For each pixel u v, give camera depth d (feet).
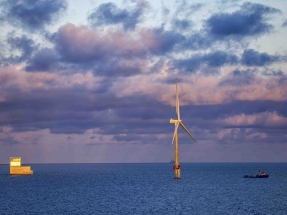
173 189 532.32
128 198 428.97
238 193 475.72
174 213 326.65
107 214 323.78
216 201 398.21
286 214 321.11
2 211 343.05
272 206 363.76
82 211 340.39
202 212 330.54
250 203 383.45
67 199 427.74
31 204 387.75
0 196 461.37
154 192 492.13
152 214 322.34
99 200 414.82
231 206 363.56
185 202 391.24
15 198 440.86
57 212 336.29
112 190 529.45
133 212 332.80
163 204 378.12
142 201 401.29
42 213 331.57
